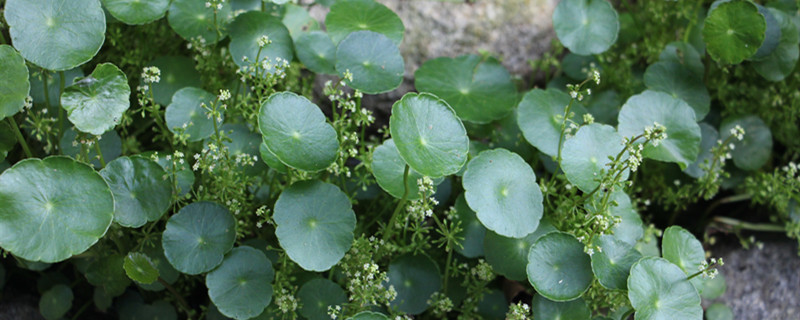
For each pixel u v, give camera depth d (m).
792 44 0.65
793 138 0.68
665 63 0.66
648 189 0.68
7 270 0.63
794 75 0.67
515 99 0.65
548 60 0.68
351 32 0.63
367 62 0.60
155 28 0.64
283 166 0.58
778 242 0.68
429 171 0.55
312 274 0.60
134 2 0.60
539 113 0.63
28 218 0.53
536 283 0.57
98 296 0.62
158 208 0.57
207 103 0.60
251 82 0.63
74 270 0.64
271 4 0.65
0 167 0.60
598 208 0.58
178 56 0.63
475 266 0.62
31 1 0.56
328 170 0.59
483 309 0.62
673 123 0.63
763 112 0.68
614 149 0.60
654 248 0.63
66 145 0.60
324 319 0.58
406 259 0.60
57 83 0.60
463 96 0.65
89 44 0.56
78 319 0.63
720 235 0.68
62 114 0.59
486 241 0.59
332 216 0.57
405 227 0.59
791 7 0.66
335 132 0.57
